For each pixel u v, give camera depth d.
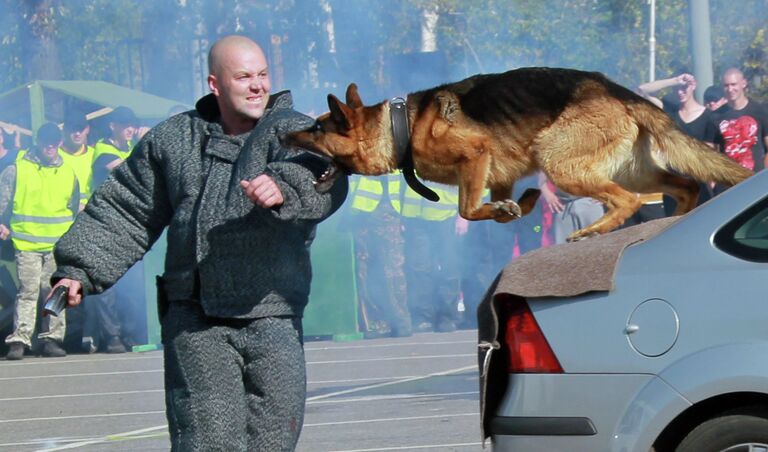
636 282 7.24
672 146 10.16
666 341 7.07
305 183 7.20
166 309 7.70
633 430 7.08
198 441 7.31
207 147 7.57
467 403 13.79
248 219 7.33
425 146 10.18
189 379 7.42
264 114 7.66
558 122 10.22
